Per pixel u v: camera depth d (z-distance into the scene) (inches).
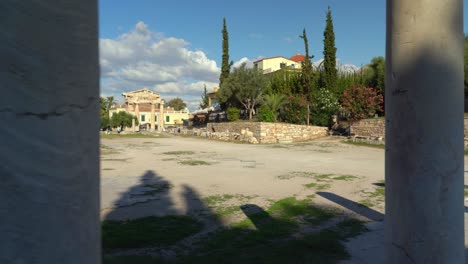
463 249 103.0
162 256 160.2
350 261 157.6
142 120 3353.8
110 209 253.4
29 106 42.3
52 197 44.2
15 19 41.3
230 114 1349.7
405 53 99.0
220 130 1315.2
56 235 44.8
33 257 42.8
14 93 41.3
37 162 42.9
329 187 344.2
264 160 596.4
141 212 244.5
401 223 102.7
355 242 183.8
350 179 393.4
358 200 285.9
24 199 41.9
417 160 98.3
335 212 247.1
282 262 154.1
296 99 1180.5
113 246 172.7
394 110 103.0
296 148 831.1
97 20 51.3
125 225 210.1
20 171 41.7
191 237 190.1
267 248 172.2
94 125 50.4
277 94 1254.3
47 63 43.7
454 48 97.6
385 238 110.7
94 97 50.3
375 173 442.0
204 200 284.0
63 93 45.3
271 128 1048.8
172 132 1747.0
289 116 1210.0
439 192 97.7
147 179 392.2
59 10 44.9
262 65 2637.8
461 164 100.3
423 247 99.0
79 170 47.4
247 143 1024.9
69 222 46.1
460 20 99.4
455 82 97.8
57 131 44.7
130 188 336.5
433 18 95.9
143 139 1267.2
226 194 308.7
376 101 1085.1
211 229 205.6
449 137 97.2
